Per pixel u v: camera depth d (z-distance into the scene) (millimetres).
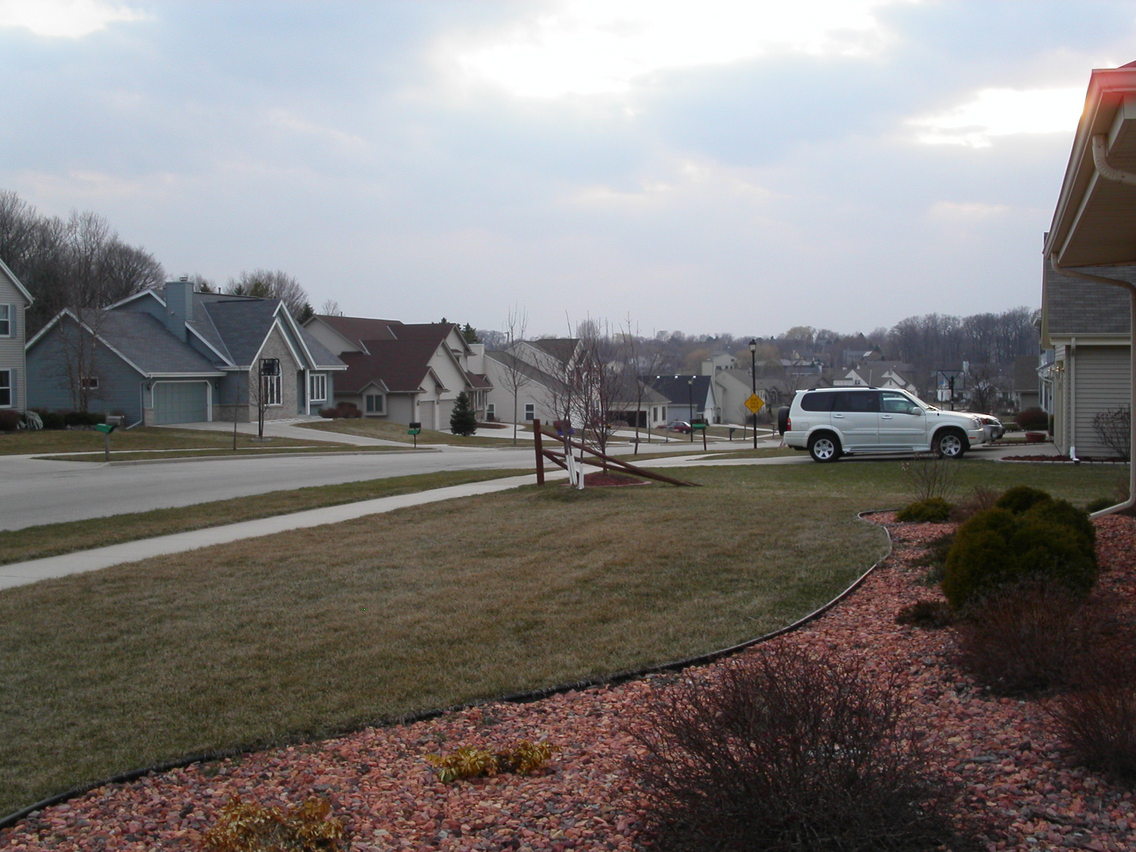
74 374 42531
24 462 28156
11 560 11742
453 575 9867
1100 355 24375
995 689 5570
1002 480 18875
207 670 6883
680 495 16469
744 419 96688
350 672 6730
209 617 8414
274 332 50156
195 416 46781
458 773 4828
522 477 21656
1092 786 4258
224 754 5312
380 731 5645
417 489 19188
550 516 14094
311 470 26094
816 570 9500
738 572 9539
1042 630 5629
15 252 65750
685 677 6344
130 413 43250
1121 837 3826
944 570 8055
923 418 24719
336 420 52312
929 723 5090
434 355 63719
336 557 11133
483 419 72312
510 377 70062
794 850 3615
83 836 4355
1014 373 65812
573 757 5074
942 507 12398
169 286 47188
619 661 6727
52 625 8289
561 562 10344
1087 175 7773
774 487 18531
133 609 8797
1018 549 6906
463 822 4324
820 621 7598
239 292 85000
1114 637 5770
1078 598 6484
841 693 4039
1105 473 20219
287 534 13250
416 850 4059
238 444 37281
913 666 6176
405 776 4922
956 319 128625
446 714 5859
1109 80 5762
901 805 3668
